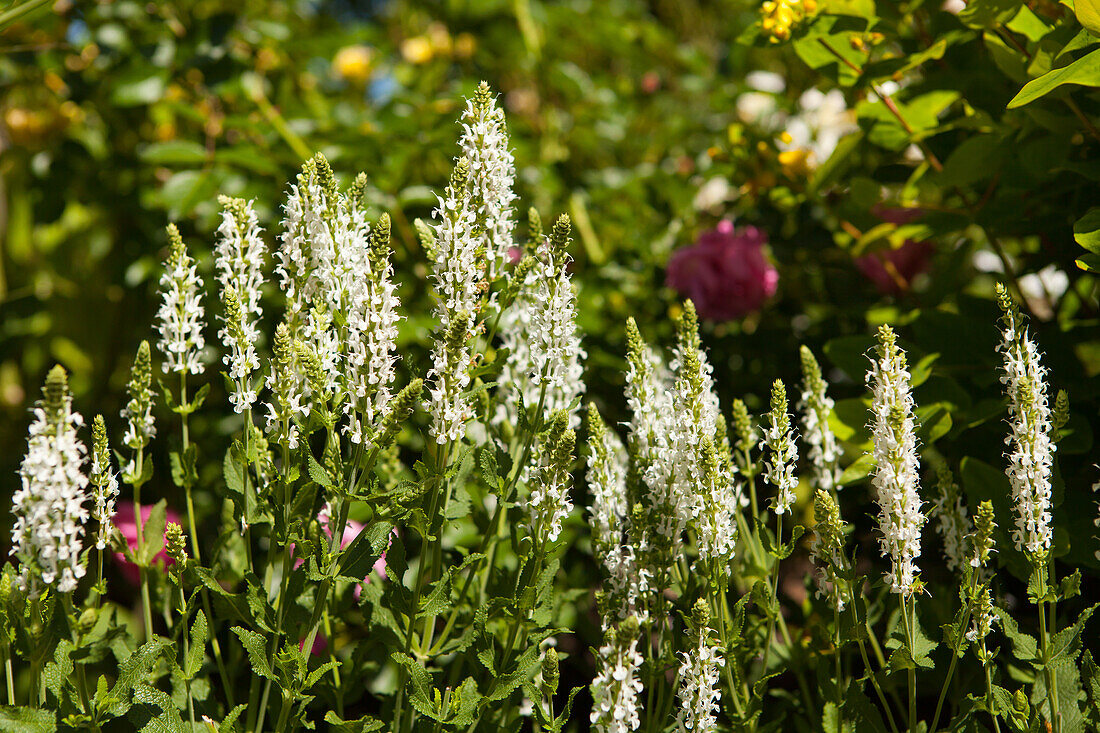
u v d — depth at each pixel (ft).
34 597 5.02
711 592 5.17
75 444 5.01
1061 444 5.39
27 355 8.21
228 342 5.08
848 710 5.12
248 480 5.15
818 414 5.40
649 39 9.14
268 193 6.30
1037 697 5.13
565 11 8.64
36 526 4.99
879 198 5.83
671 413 5.23
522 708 5.32
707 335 6.41
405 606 5.10
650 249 7.02
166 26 6.75
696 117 9.37
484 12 8.79
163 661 5.17
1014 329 5.08
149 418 5.16
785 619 5.63
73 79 7.12
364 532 5.06
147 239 7.15
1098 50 5.11
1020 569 5.21
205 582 5.06
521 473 5.26
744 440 5.35
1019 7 5.43
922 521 5.03
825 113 7.45
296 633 5.07
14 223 8.54
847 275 6.72
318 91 8.59
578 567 5.93
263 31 6.91
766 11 5.64
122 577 6.16
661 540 5.19
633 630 4.97
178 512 6.45
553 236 5.12
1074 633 5.04
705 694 5.08
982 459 5.59
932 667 5.07
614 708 4.99
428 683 5.04
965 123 5.70
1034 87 5.20
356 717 5.70
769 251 6.75
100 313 8.34
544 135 8.48
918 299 5.95
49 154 7.41
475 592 5.35
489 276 5.10
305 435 5.07
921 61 5.62
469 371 5.07
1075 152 5.64
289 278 5.14
